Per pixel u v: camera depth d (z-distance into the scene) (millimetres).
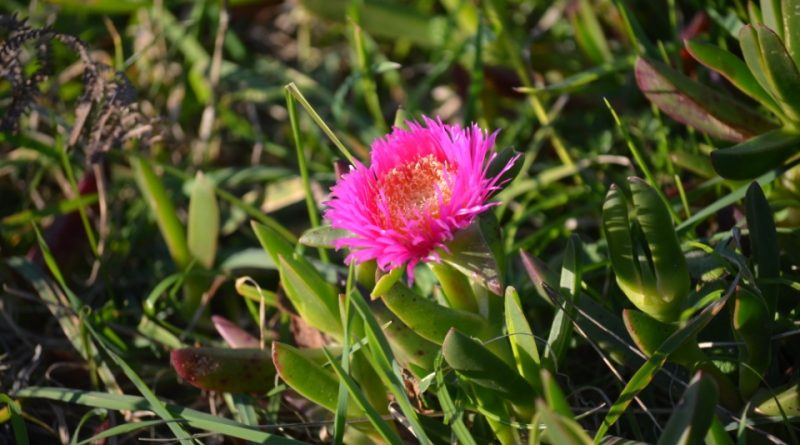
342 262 800
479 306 645
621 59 818
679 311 631
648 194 611
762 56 657
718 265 668
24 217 804
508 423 631
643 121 811
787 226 709
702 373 568
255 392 683
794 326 667
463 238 607
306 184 729
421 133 627
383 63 809
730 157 665
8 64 754
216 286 772
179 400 746
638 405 679
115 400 679
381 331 623
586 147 836
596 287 737
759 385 656
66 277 810
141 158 774
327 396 646
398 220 610
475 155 608
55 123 790
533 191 803
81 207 776
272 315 766
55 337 784
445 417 630
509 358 645
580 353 720
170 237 783
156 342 758
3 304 786
